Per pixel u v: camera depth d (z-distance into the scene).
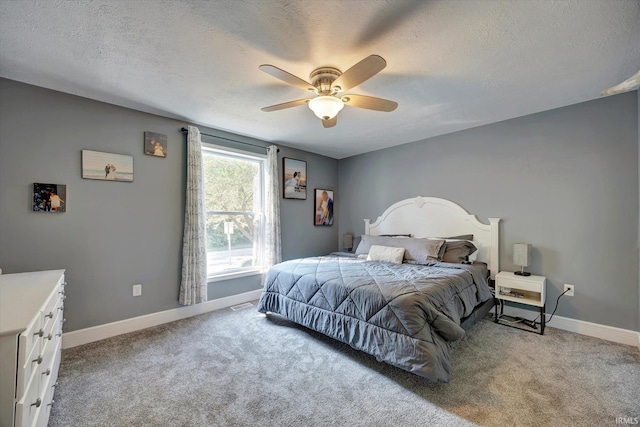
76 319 2.45
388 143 4.08
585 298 2.65
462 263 3.02
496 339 2.52
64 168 2.39
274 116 2.99
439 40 1.70
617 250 2.49
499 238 3.18
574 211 2.71
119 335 2.64
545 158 2.88
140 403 1.68
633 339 2.40
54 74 2.11
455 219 3.52
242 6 1.42
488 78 2.19
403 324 1.83
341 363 2.14
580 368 2.04
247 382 1.90
